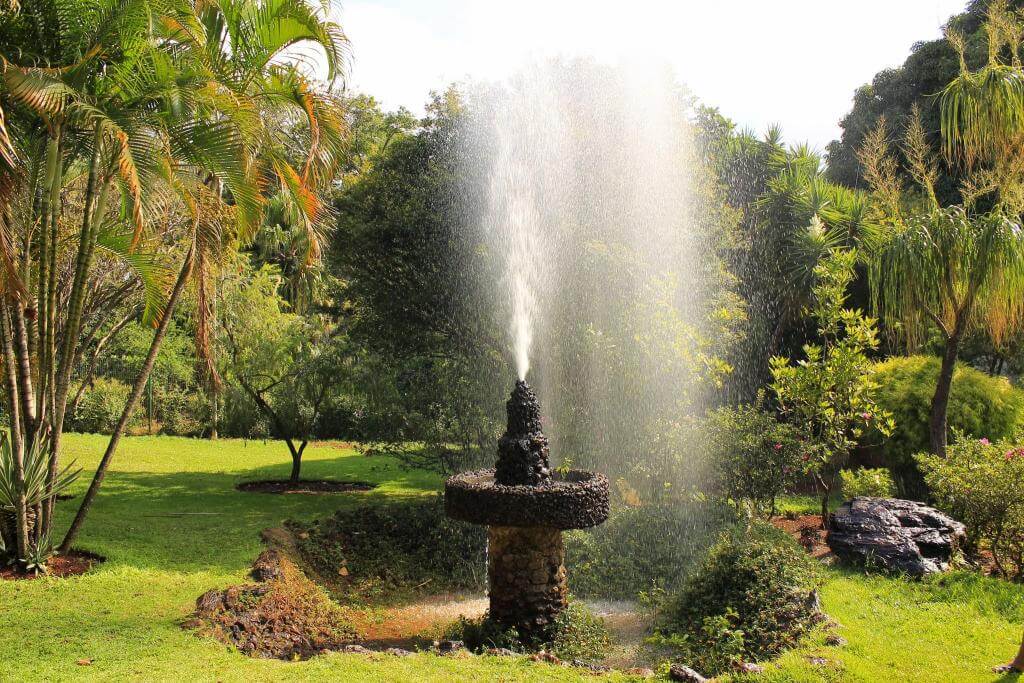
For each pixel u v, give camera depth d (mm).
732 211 11234
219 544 7000
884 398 10320
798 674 3977
